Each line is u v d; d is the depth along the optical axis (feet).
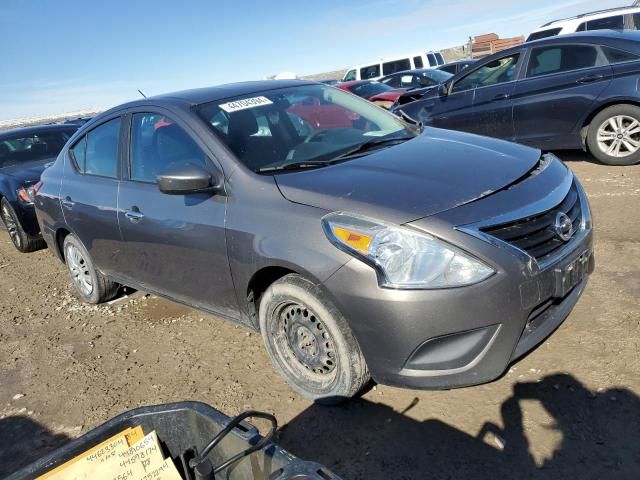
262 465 5.11
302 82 13.61
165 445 5.90
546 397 8.74
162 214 11.09
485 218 7.87
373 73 65.00
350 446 8.44
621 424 7.96
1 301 17.56
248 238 9.26
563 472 7.33
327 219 8.36
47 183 15.69
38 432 10.23
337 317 8.49
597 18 36.14
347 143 11.13
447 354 7.80
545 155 10.76
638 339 9.74
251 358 11.44
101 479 5.17
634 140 20.75
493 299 7.54
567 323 10.64
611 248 13.69
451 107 25.16
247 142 10.58
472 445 8.04
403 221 7.82
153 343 12.87
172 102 11.77
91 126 14.39
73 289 17.56
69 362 12.64
